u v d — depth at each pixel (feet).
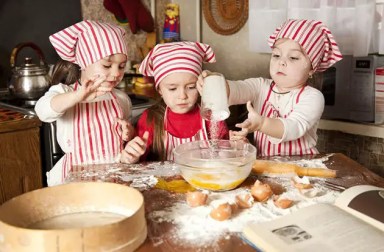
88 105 4.53
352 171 3.78
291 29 4.41
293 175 3.59
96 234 2.18
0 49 7.57
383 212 2.62
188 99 4.28
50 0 7.91
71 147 4.53
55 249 2.13
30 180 6.20
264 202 3.02
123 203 2.74
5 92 7.58
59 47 4.33
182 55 4.18
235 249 2.39
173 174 3.72
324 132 6.85
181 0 8.96
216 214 2.72
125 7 8.37
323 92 6.42
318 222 2.56
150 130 4.63
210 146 3.88
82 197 2.78
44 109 4.09
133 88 8.13
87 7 8.33
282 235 2.40
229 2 7.93
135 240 2.36
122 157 4.20
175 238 2.52
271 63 4.68
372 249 2.25
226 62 8.31
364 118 6.15
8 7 7.52
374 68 5.87
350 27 5.81
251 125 3.88
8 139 5.85
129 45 8.89
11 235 2.17
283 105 4.70
